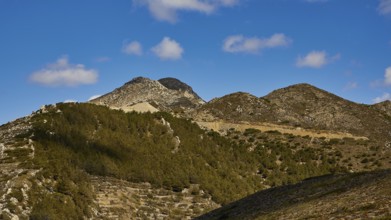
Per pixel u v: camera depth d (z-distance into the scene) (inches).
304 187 2209.6
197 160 3882.9
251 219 1888.5
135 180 3329.2
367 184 1702.8
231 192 3607.3
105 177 3208.7
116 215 2837.1
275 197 2240.4
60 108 3747.5
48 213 2428.6
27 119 3572.8
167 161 3661.4
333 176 2303.2
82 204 2721.5
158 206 3134.8
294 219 1514.5
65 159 3075.8
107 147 3486.7
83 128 3575.3
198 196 3395.7
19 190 2504.9
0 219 2203.5
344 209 1380.4
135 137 3831.2
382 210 1246.3
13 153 2974.9
